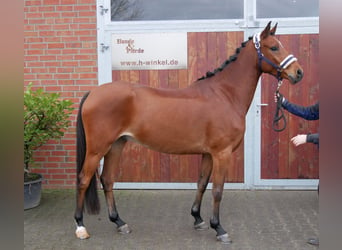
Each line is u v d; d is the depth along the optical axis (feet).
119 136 9.96
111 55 14.61
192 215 11.07
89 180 10.08
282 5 14.19
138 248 9.84
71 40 14.62
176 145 10.00
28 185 12.70
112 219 10.84
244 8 14.15
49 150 15.07
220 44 14.38
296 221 11.68
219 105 9.86
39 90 12.88
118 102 9.71
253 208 12.88
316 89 14.26
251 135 14.65
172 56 14.52
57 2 14.48
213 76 10.35
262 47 9.93
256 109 14.51
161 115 9.76
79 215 10.44
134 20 14.57
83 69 14.71
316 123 14.40
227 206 13.10
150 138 9.93
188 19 14.46
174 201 13.76
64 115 13.41
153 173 15.05
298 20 14.05
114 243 10.17
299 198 13.89
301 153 14.61
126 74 14.67
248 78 10.11
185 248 9.80
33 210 12.87
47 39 14.65
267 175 14.79
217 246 9.91
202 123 9.80
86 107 9.78
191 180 15.01
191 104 9.84
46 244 10.12
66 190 15.07
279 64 9.77
